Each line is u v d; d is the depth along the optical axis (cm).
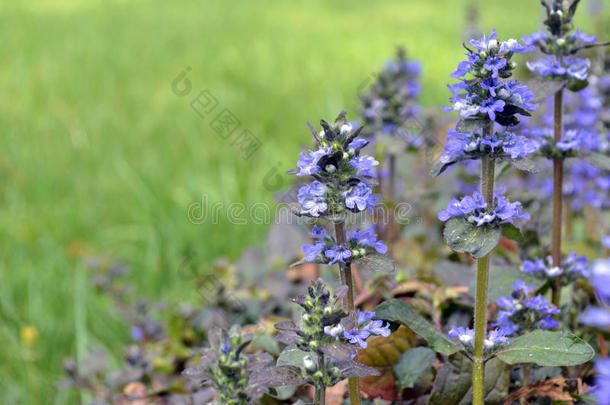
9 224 166
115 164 192
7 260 152
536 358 77
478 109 76
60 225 165
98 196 179
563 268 88
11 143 210
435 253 110
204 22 374
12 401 110
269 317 96
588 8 185
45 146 207
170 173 183
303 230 105
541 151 88
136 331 107
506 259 97
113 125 222
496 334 79
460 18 349
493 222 77
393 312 80
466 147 77
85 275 141
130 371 100
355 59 282
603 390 68
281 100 233
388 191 107
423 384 86
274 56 295
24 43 333
